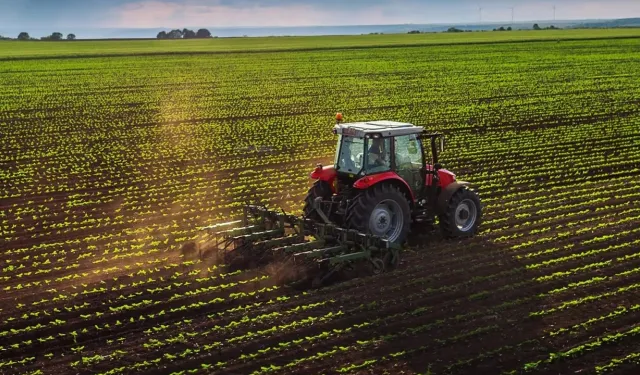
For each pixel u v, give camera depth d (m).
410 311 11.11
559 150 24.09
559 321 10.83
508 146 24.83
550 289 12.05
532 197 18.14
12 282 12.68
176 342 10.22
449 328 10.55
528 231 15.19
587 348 9.97
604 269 12.89
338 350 9.86
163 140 26.95
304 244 12.34
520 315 10.99
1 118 32.72
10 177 21.06
